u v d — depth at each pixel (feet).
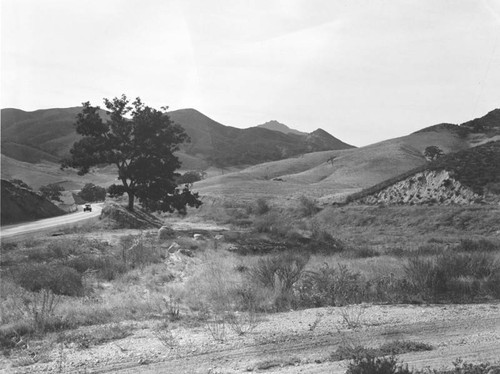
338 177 515.09
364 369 20.98
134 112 177.27
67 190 469.57
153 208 192.54
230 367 25.04
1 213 139.33
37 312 35.91
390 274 49.73
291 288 44.96
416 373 21.61
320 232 112.57
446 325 32.60
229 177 401.08
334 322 33.58
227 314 36.52
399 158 578.25
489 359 24.77
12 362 27.17
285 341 29.22
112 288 53.42
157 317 36.55
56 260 70.03
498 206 169.78
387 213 184.44
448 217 169.78
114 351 28.32
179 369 25.05
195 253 80.02
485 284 45.83
